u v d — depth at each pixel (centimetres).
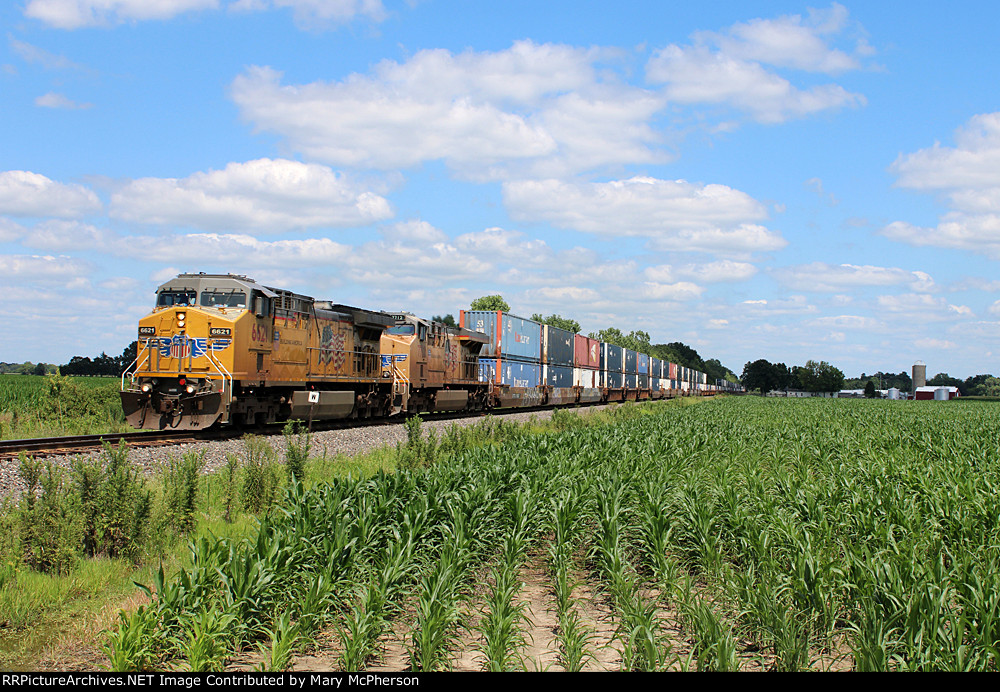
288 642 742
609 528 1142
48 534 1013
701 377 14088
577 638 797
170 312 2238
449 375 3834
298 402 2588
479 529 1166
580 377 5800
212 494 1474
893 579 890
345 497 1238
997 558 1062
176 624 780
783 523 1177
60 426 2548
